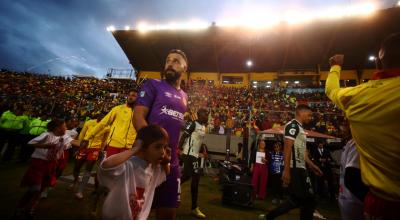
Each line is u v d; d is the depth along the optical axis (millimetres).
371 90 1369
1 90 18953
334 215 5801
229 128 11727
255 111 14758
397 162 1204
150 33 28891
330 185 7523
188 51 30062
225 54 29734
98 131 4395
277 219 4992
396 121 1219
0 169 6840
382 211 1236
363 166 1414
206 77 32312
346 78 27641
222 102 23250
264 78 30734
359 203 1728
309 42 26156
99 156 5125
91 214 3855
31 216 3221
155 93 2109
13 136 8211
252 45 28047
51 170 3535
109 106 17641
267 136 7891
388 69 1378
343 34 24281
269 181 8430
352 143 1995
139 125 1884
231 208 5402
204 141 11508
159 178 1862
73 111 14414
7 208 3816
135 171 1652
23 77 27438
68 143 4523
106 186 1600
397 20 21953
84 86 28172
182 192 6613
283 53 28109
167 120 2031
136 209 1624
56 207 4141
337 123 13141
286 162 3357
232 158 11070
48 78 29359
